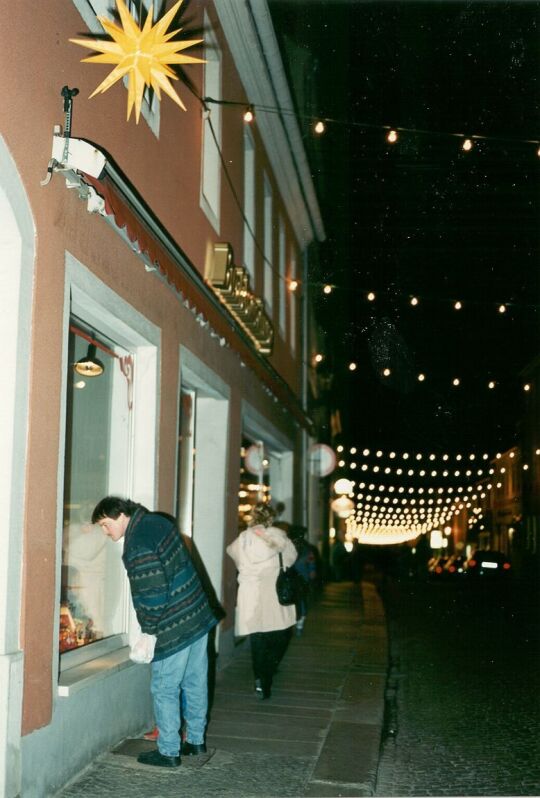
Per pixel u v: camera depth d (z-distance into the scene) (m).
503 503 50.69
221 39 10.90
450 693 9.59
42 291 5.04
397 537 34.88
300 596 9.90
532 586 31.09
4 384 4.68
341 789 5.65
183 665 5.91
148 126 7.45
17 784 4.63
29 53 4.90
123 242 6.62
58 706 5.23
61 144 5.09
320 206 18.95
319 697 8.77
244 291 10.25
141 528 5.72
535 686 10.04
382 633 14.27
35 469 4.93
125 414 7.41
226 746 6.72
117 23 6.56
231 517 11.21
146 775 5.71
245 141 13.07
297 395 19.59
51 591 5.14
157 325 7.55
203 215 9.59
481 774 6.35
